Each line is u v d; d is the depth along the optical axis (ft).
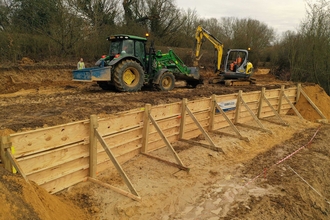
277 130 29.71
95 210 13.10
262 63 99.66
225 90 41.55
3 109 23.80
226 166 20.02
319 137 28.81
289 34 81.20
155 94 34.45
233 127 25.40
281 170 20.20
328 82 52.90
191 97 32.81
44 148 13.26
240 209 14.75
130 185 14.34
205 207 14.67
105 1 67.56
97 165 16.15
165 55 42.01
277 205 15.60
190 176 17.57
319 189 19.42
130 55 35.55
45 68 45.27
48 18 55.06
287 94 38.09
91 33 59.88
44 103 26.86
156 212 13.71
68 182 14.65
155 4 79.20
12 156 11.53
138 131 19.19
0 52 45.47
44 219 9.43
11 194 9.34
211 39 54.80
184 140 23.20
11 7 53.62
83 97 31.24
